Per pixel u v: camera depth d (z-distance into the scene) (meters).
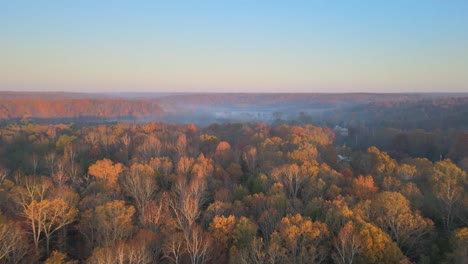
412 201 63.22
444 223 61.41
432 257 50.59
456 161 107.81
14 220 56.66
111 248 45.16
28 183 71.06
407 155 128.62
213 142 118.88
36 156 99.75
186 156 96.06
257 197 64.94
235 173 88.12
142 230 52.34
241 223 52.41
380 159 90.56
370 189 68.06
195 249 48.66
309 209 60.59
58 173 79.06
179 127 154.12
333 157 104.44
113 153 110.94
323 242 50.25
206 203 73.00
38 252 53.69
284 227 49.78
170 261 50.72
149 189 69.81
